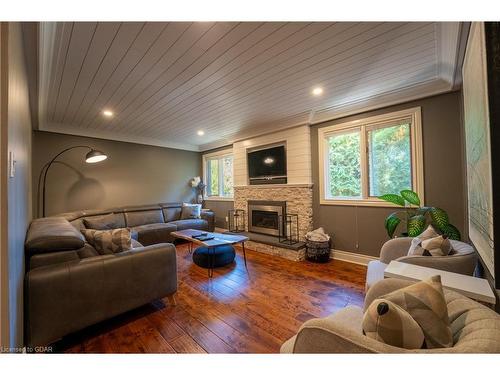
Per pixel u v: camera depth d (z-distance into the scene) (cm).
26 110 193
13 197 100
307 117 350
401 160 281
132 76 216
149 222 459
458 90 238
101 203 432
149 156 505
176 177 554
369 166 308
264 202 424
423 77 228
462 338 74
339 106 309
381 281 117
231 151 523
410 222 229
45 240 155
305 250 349
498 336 65
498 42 93
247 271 300
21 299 130
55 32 152
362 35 162
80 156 407
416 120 264
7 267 85
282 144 398
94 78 218
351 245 327
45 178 360
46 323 146
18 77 127
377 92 263
